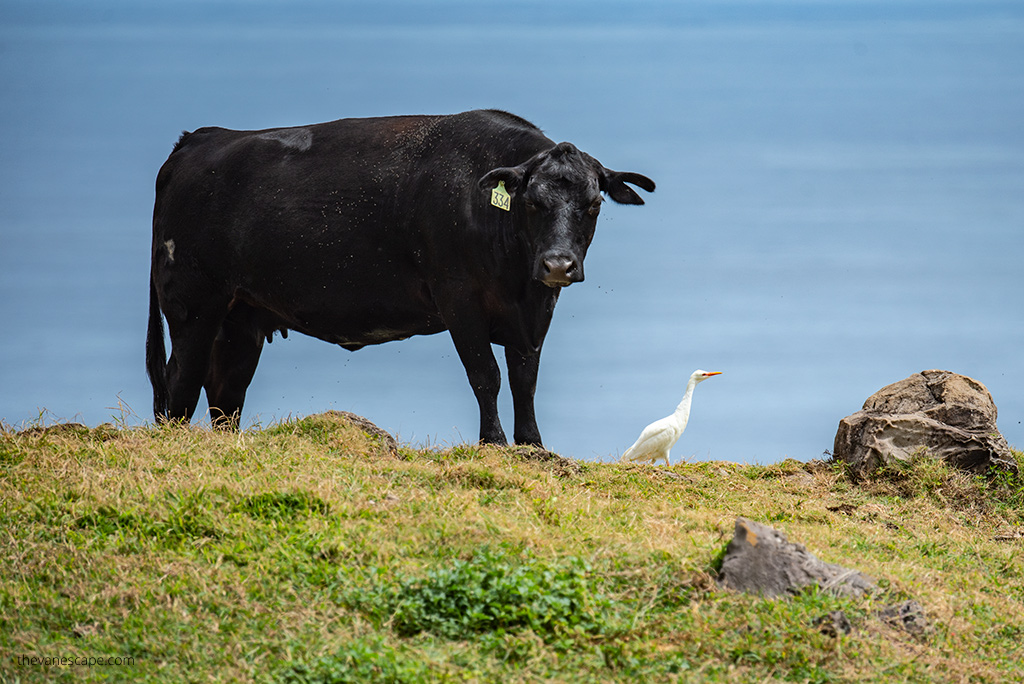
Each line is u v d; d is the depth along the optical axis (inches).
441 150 1565.0
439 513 1160.8
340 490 1200.2
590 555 1057.5
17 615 956.0
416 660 867.4
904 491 1553.9
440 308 1557.6
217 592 971.3
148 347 1796.3
